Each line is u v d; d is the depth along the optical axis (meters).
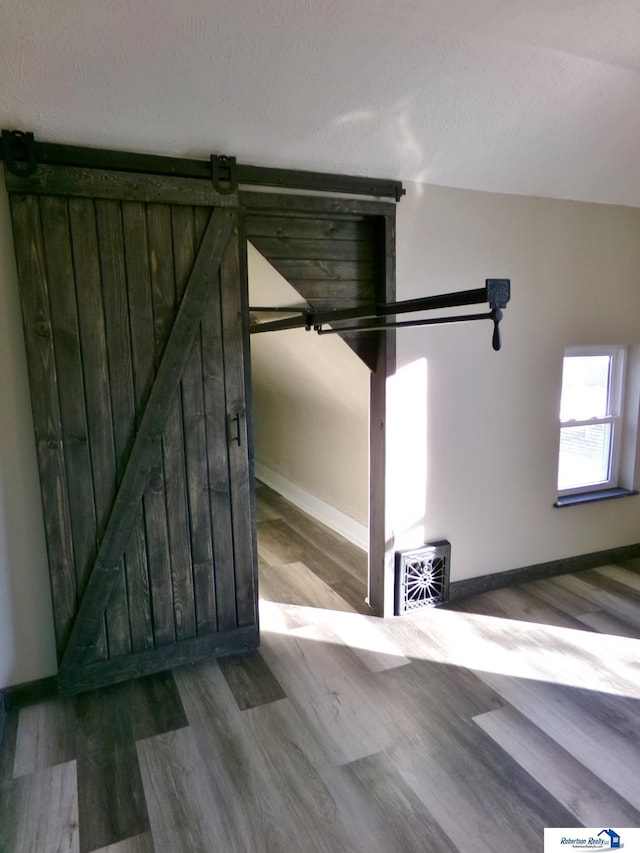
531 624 2.88
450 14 1.81
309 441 4.69
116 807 1.79
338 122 2.23
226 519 2.54
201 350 2.37
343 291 2.70
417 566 2.98
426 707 2.25
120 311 2.21
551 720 2.16
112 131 2.06
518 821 1.71
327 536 4.24
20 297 2.06
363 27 1.82
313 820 1.73
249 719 2.19
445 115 2.29
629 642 2.71
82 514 2.27
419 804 1.78
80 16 1.63
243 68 1.91
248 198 2.38
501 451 3.15
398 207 2.67
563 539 3.46
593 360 3.49
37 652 2.33
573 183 2.97
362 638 2.77
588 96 2.34
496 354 3.03
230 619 2.61
